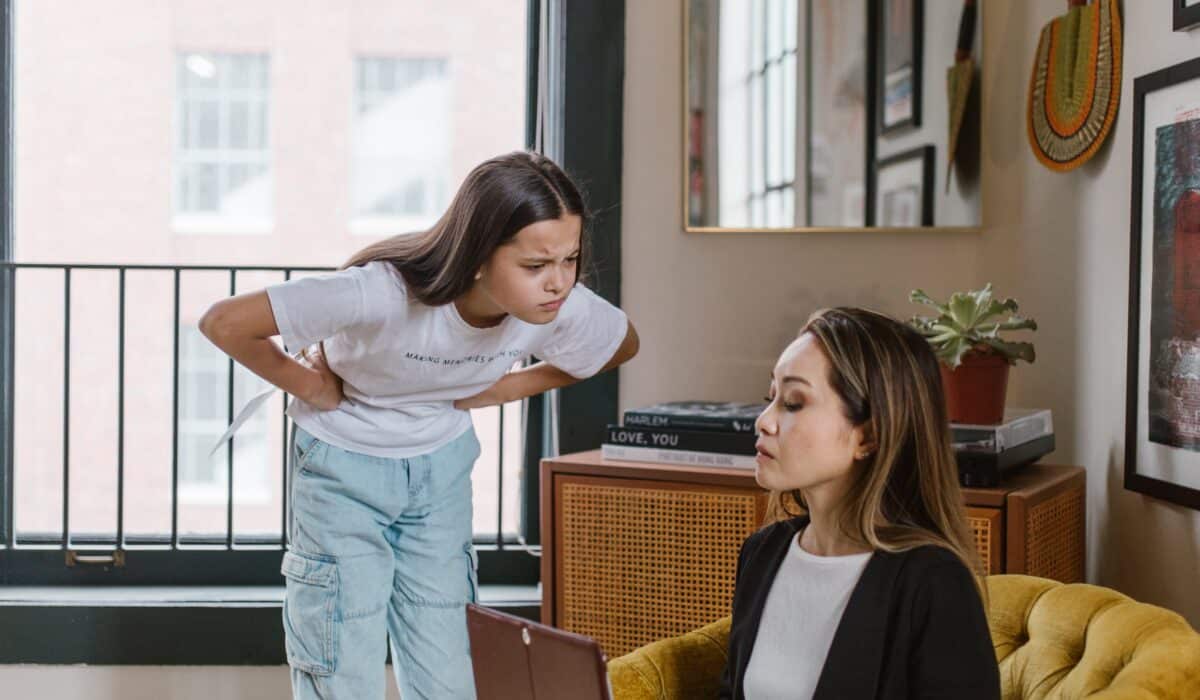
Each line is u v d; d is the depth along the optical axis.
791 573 1.36
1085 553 2.25
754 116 2.68
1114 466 2.20
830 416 1.30
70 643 2.63
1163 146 1.98
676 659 1.48
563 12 2.70
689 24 2.68
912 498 1.33
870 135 2.66
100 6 6.15
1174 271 1.95
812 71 2.68
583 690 1.08
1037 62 2.39
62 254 6.14
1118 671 1.29
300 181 6.43
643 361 2.72
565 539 2.33
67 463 2.81
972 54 2.64
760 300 2.70
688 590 2.24
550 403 2.80
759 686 1.33
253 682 2.66
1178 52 1.96
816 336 1.33
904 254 2.69
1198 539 1.91
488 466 4.70
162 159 6.23
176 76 6.27
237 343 1.74
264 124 6.39
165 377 6.12
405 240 1.82
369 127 6.46
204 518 5.84
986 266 2.67
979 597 1.24
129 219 6.18
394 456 1.94
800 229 2.68
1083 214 2.29
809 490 1.35
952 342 2.10
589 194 2.70
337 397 1.92
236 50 6.34
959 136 2.65
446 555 2.03
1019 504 1.97
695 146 2.69
